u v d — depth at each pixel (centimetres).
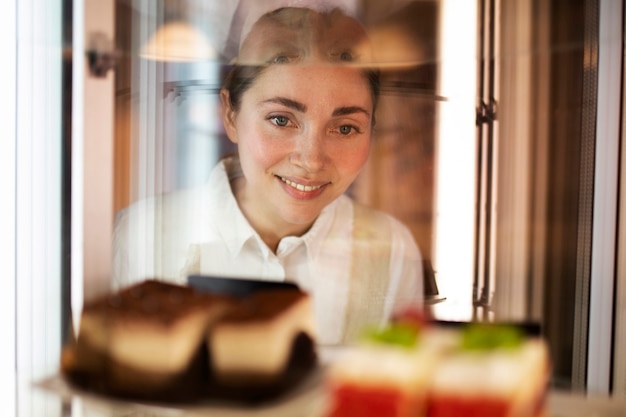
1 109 92
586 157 99
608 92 95
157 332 73
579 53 96
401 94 105
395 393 63
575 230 101
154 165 104
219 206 108
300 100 105
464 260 108
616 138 95
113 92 98
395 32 100
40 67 93
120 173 101
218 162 107
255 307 79
